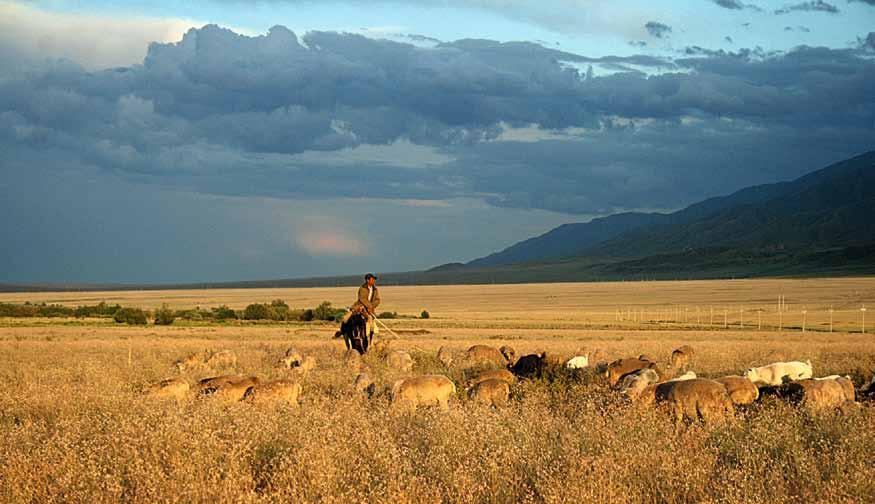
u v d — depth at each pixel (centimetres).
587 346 4219
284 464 1052
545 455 1112
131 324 8431
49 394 1667
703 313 12044
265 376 2362
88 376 2245
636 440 1184
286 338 5500
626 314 12125
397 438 1290
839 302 14050
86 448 1134
